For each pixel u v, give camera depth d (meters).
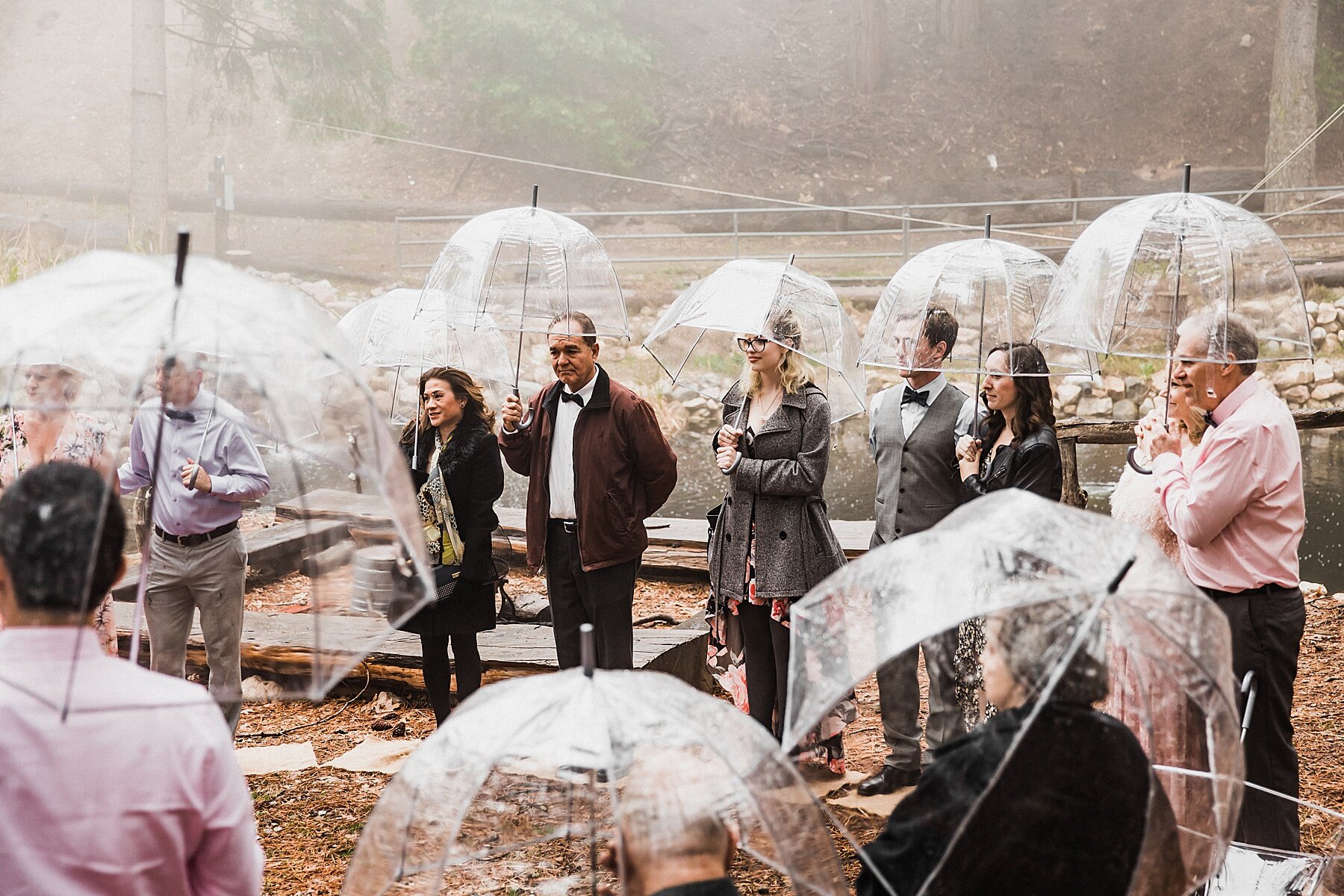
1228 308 3.81
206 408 4.48
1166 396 3.87
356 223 22.98
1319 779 4.64
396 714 5.76
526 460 5.17
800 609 2.30
